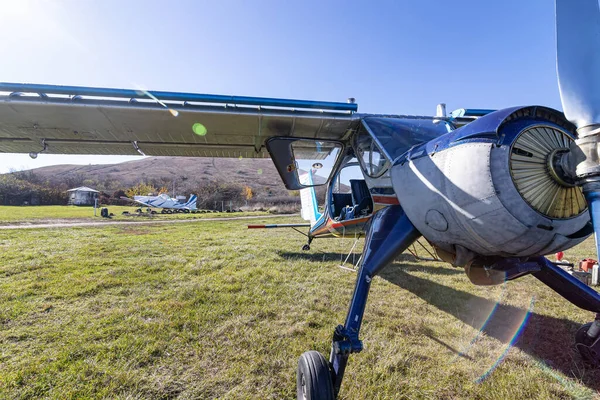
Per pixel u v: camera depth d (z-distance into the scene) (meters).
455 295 4.75
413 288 5.12
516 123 1.95
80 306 4.01
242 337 3.18
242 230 15.13
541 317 3.88
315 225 7.46
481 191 1.92
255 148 4.86
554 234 1.88
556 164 1.82
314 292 4.74
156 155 5.12
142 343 3.00
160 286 4.98
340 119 3.65
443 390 2.36
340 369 2.06
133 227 16.23
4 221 17.50
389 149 3.14
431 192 2.28
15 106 3.18
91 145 4.55
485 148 1.93
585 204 1.91
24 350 2.85
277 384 2.43
